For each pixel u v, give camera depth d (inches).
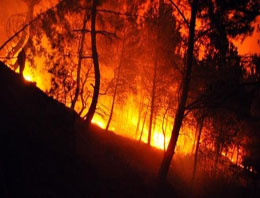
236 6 669.9
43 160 493.0
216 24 704.4
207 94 777.6
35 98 669.3
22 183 416.8
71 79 687.1
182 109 729.0
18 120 547.5
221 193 1069.8
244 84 700.0
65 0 896.3
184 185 1032.2
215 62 833.5
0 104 557.0
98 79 832.3
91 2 857.5
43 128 583.8
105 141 888.3
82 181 526.0
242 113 909.2
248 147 1085.1
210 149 1227.2
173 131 733.3
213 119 1098.1
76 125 761.6
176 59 1042.7
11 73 724.7
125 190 614.9
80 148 650.2
